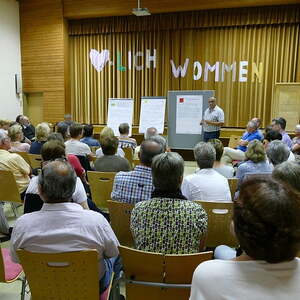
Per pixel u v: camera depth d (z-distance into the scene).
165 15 7.57
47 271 1.38
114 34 8.02
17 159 3.39
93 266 1.36
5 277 1.75
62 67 8.23
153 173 1.60
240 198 0.80
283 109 6.83
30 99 8.90
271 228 0.73
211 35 7.43
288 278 0.75
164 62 7.77
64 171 1.44
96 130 8.30
